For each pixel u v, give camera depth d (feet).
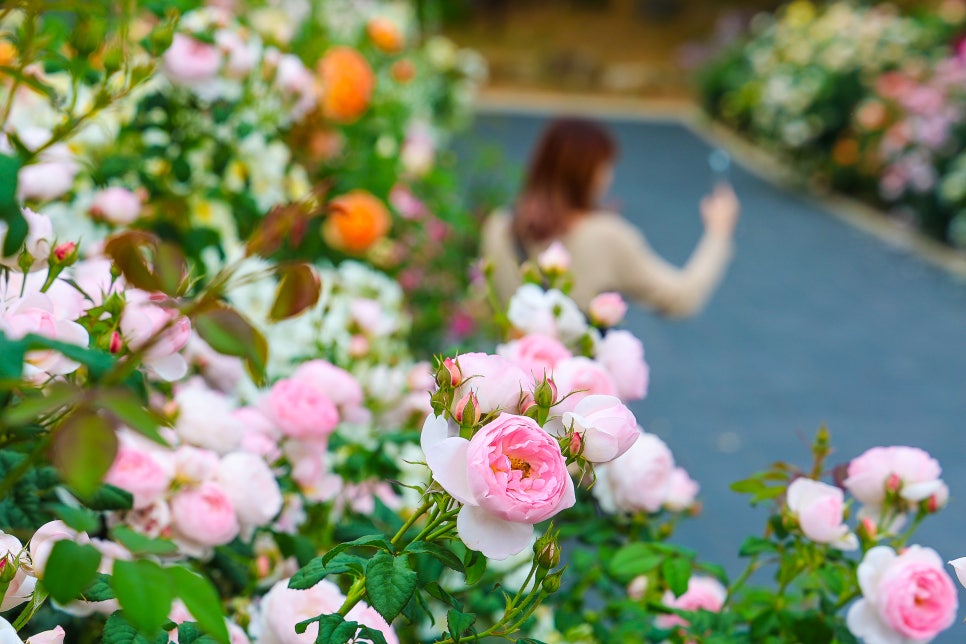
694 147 48.42
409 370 6.76
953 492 15.69
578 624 5.26
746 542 4.62
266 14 10.32
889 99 37.45
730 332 23.43
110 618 3.29
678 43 84.12
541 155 11.44
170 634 3.63
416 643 4.93
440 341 14.26
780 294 26.61
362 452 5.36
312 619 3.25
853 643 4.48
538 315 4.63
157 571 2.39
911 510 4.44
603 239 11.31
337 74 8.96
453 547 4.28
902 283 28.32
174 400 4.43
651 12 88.89
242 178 8.14
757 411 18.84
